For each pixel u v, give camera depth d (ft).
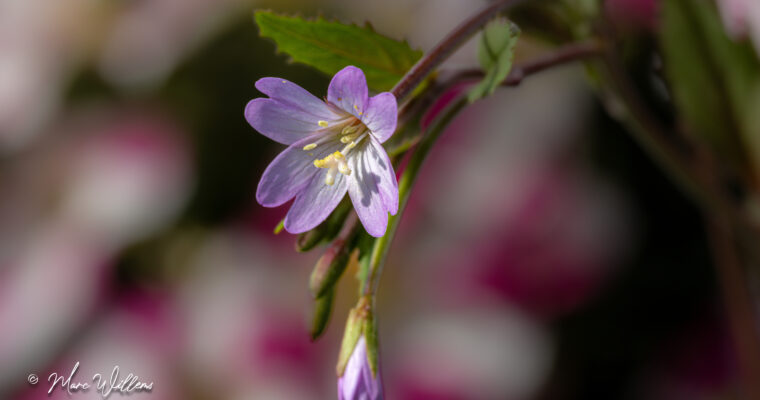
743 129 0.52
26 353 0.61
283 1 0.62
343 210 0.46
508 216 0.57
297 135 0.46
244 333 0.59
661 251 0.58
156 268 0.62
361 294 0.45
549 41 0.51
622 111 0.52
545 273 0.57
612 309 0.58
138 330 0.61
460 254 0.58
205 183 0.63
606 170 0.58
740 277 0.53
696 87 0.52
